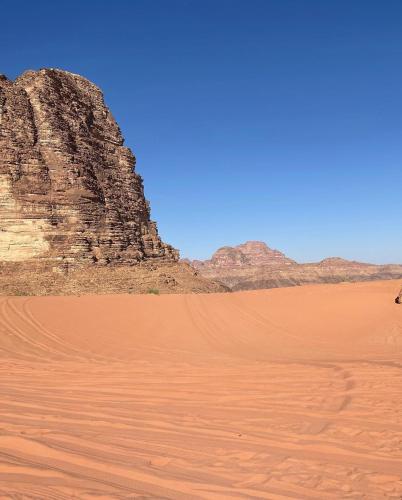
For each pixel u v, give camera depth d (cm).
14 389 1230
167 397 1131
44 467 618
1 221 5112
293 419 932
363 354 1912
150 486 589
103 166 6450
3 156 5284
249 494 579
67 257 5194
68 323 2469
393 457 727
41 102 5844
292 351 2042
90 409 1005
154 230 7100
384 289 2995
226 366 1595
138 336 2364
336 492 595
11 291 4541
